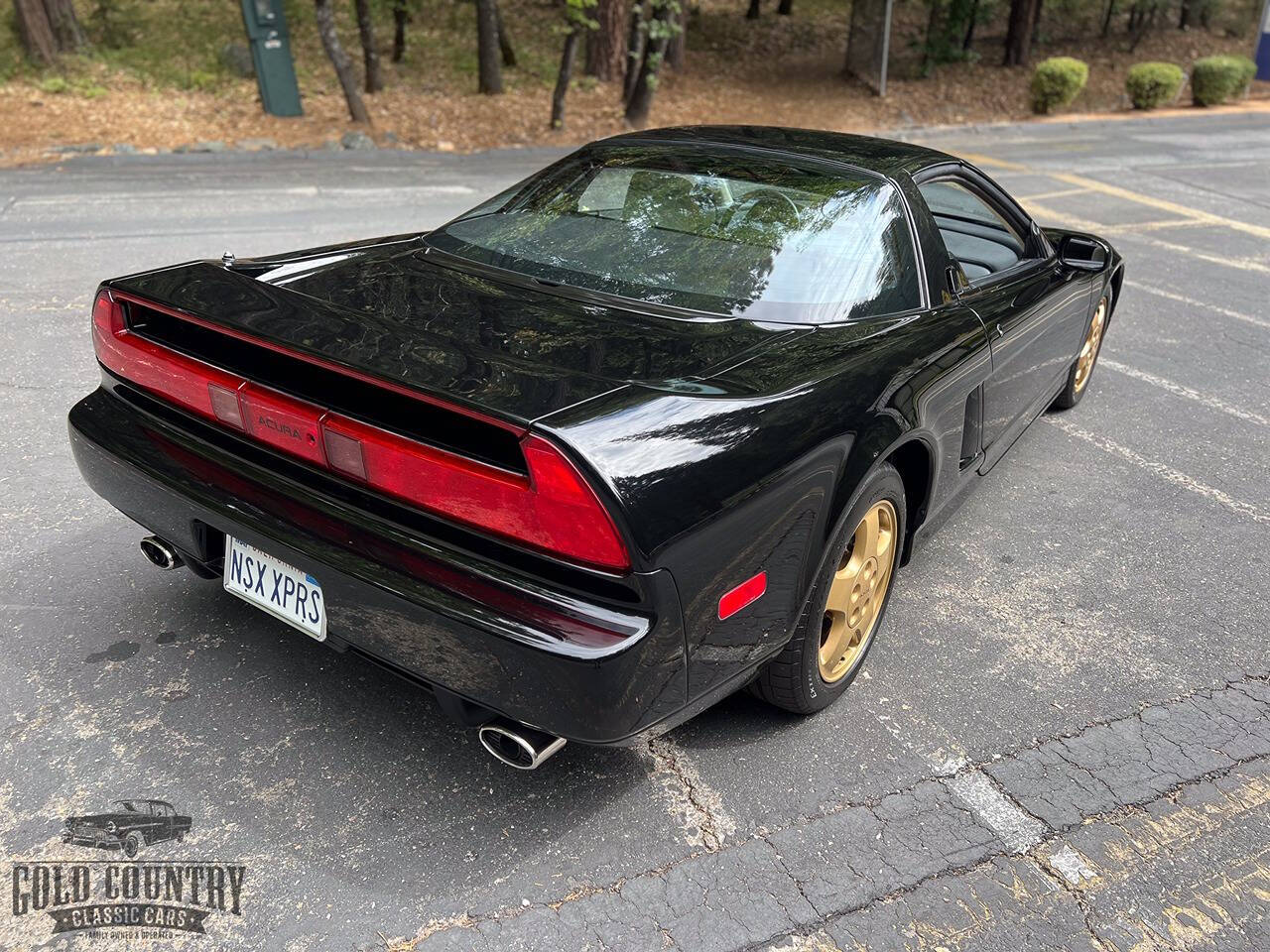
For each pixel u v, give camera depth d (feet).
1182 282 24.44
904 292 8.96
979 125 53.88
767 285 8.23
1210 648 10.10
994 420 10.82
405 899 6.56
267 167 35.68
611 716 5.98
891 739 8.43
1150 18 72.38
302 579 6.95
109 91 43.83
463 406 5.87
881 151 10.23
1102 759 8.35
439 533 6.35
